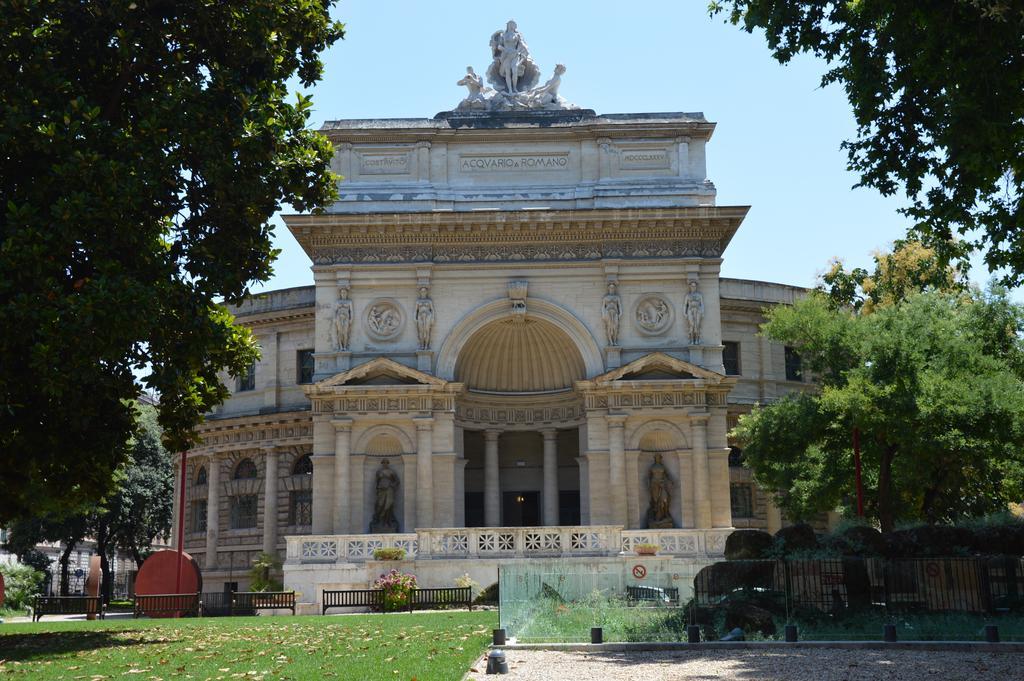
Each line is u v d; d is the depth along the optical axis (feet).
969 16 70.74
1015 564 82.53
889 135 83.92
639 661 68.33
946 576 82.28
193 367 88.07
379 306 170.60
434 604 133.18
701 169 176.65
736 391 215.72
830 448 156.46
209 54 90.99
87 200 75.72
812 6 87.56
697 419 164.76
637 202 174.40
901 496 163.73
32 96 77.51
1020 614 80.02
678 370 166.20
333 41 100.32
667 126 177.17
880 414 138.41
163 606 127.75
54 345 72.69
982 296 164.35
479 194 175.63
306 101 94.12
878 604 82.17
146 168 79.92
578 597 84.89
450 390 166.30
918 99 82.23
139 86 89.71
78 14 83.71
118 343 76.95
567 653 73.26
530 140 178.60
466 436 188.44
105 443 85.15
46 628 98.89
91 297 73.51
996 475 154.30
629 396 166.09
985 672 60.03
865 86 82.43
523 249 171.63
